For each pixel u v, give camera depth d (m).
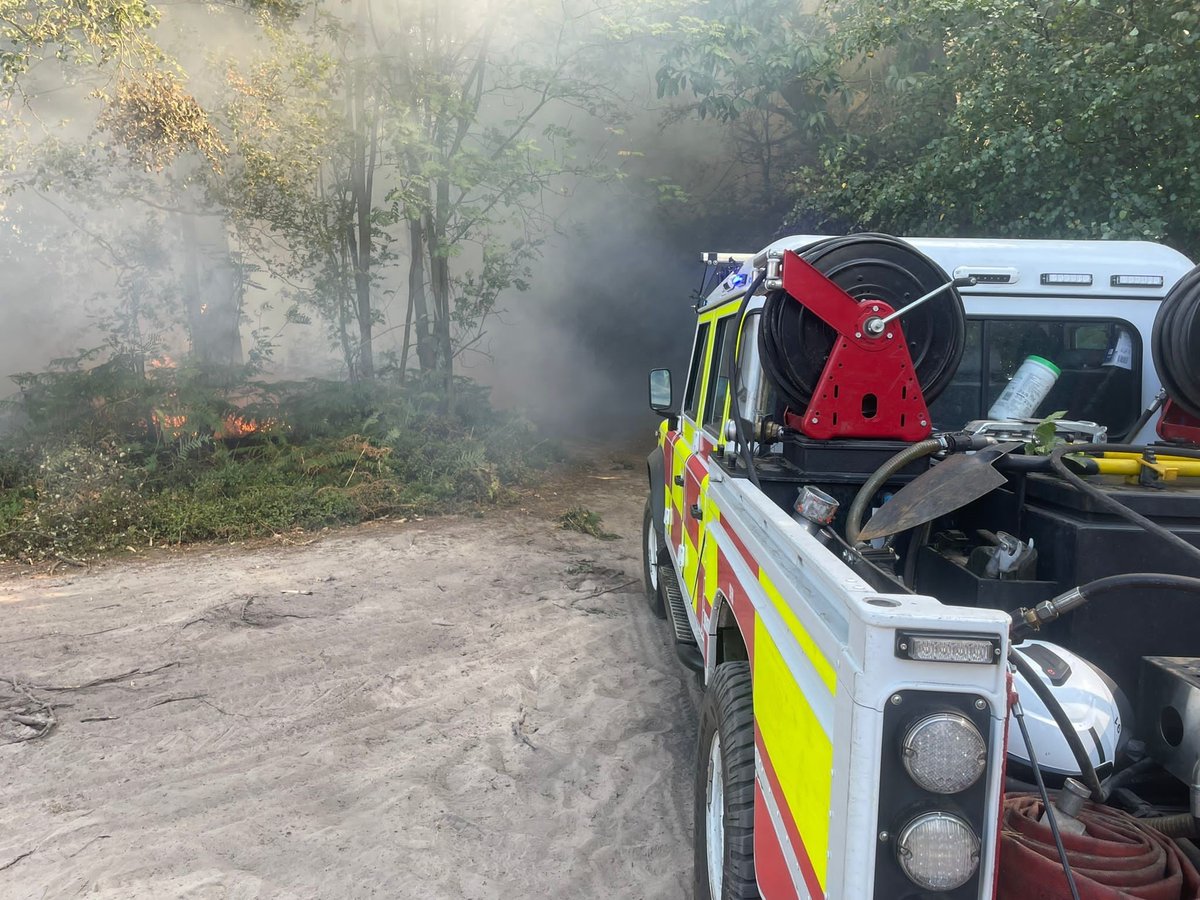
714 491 3.54
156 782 3.91
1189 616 2.31
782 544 2.29
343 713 4.59
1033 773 1.98
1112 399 4.18
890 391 3.13
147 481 8.84
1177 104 6.76
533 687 4.93
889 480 3.19
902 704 1.57
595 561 7.47
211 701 4.73
